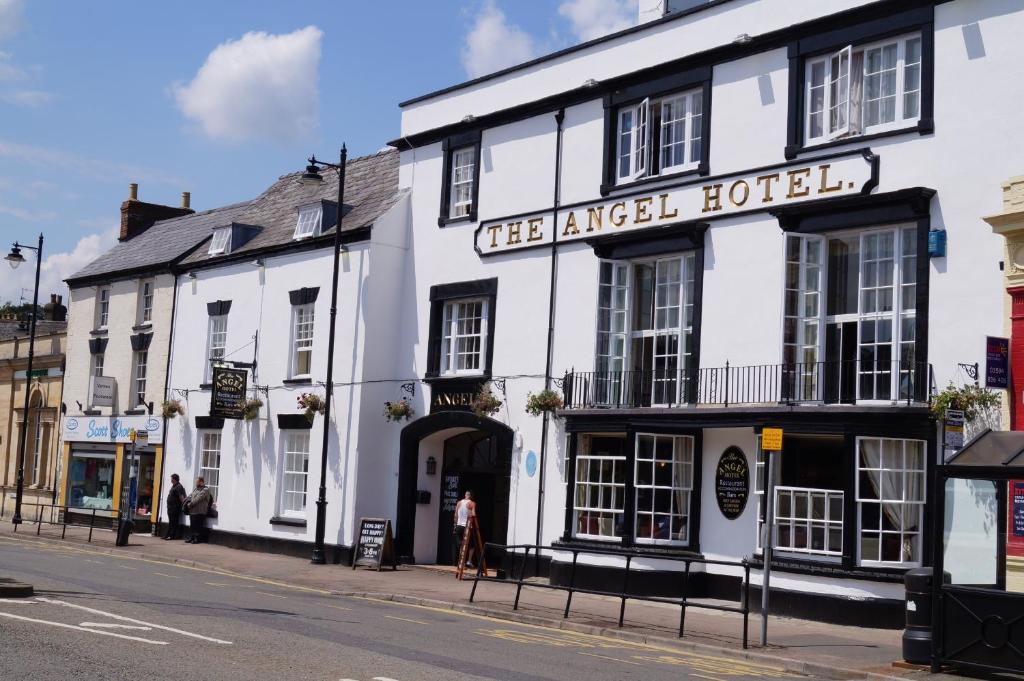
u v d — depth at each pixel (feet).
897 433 53.01
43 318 168.55
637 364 67.05
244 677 30.58
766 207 60.29
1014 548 44.78
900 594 52.75
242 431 93.91
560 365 70.90
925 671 40.19
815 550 55.72
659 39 67.51
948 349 52.16
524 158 75.87
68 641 35.06
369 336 82.43
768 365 59.31
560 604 59.16
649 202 66.74
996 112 51.83
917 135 54.54
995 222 49.78
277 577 70.79
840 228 57.11
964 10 53.36
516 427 73.10
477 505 79.46
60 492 119.24
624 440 65.41
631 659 41.09
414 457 81.10
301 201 100.94
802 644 46.85
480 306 78.79
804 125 59.67
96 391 111.75
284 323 91.30
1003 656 38.11
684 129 66.33
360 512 81.10
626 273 67.82
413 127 85.20
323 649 37.17
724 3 63.98
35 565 66.64
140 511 106.42
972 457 40.34
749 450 60.03
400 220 84.64
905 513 53.26
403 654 37.37
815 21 58.75
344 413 83.20
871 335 55.93
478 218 78.74
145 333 109.91
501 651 40.34
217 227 102.37
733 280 61.82
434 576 73.46
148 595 52.47
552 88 74.23
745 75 62.69
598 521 65.77
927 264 53.36
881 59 57.06
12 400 130.93
